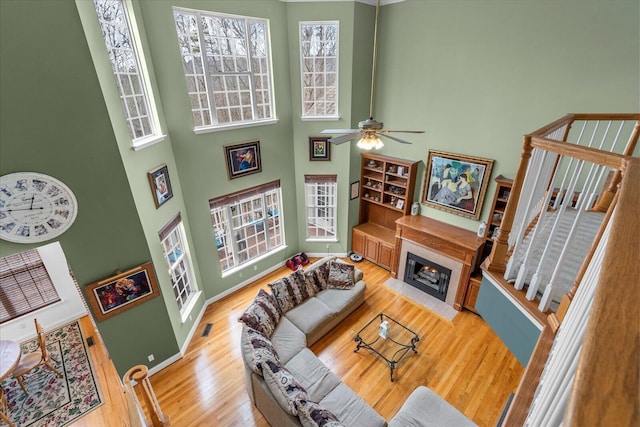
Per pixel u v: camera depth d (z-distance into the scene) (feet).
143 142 13.52
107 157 11.78
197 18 15.39
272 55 18.25
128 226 12.91
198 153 16.90
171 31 14.52
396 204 22.16
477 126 17.20
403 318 18.29
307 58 19.42
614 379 1.39
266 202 21.34
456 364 15.35
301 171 21.86
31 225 10.86
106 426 11.68
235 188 19.08
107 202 12.17
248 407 13.47
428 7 17.26
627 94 12.46
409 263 20.86
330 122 20.48
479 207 18.07
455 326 17.69
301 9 17.93
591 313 1.87
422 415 11.68
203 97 16.69
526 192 8.66
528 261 7.86
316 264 19.27
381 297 20.11
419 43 18.22
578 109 13.76
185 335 16.75
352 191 22.76
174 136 15.83
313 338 16.22
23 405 12.43
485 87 16.37
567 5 13.05
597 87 13.08
